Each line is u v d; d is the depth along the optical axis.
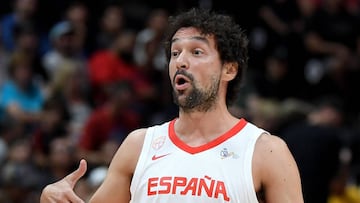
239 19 29.16
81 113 25.62
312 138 21.55
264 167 10.06
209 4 28.52
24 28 28.08
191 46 10.34
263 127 24.12
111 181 10.60
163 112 25.62
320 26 30.20
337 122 23.70
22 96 25.69
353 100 29.17
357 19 30.95
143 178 10.25
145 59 27.78
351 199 22.39
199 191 9.91
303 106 26.98
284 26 29.69
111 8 29.62
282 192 10.02
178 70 10.30
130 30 30.11
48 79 27.19
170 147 10.33
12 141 23.22
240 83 10.78
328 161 21.53
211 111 10.38
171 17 10.90
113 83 25.83
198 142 10.30
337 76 29.28
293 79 28.91
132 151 10.54
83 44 28.86
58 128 24.12
